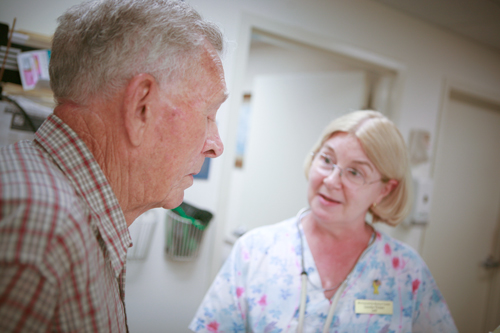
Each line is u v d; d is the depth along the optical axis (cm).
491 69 268
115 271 44
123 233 45
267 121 265
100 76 41
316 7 181
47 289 30
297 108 246
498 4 185
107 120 42
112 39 41
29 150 39
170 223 152
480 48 257
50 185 34
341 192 87
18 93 119
